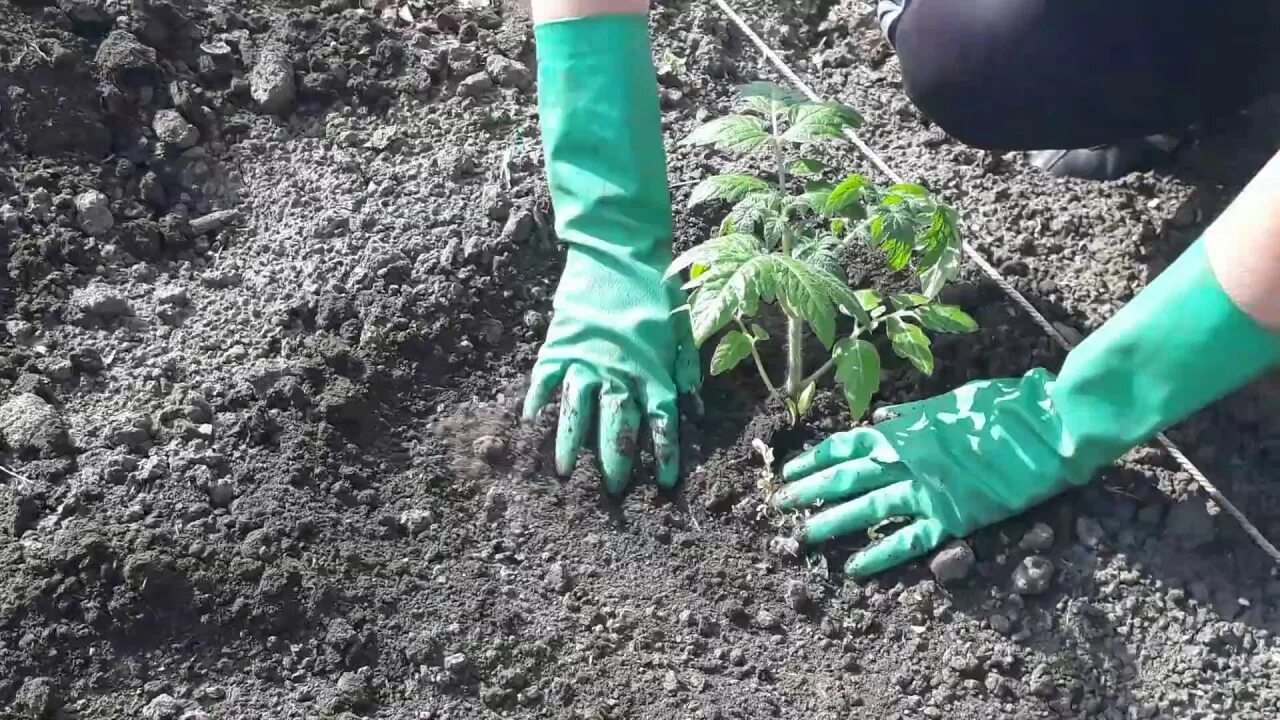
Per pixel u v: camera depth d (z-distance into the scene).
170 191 1.62
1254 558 1.51
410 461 1.53
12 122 1.58
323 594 1.43
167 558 1.41
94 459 1.46
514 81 1.72
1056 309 1.64
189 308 1.56
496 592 1.47
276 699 1.40
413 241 1.60
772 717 1.44
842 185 1.45
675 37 1.78
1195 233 1.69
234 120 1.66
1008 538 1.51
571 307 1.55
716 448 1.55
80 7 1.63
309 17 1.71
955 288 1.62
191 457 1.47
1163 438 1.56
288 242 1.60
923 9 1.60
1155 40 1.55
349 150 1.66
